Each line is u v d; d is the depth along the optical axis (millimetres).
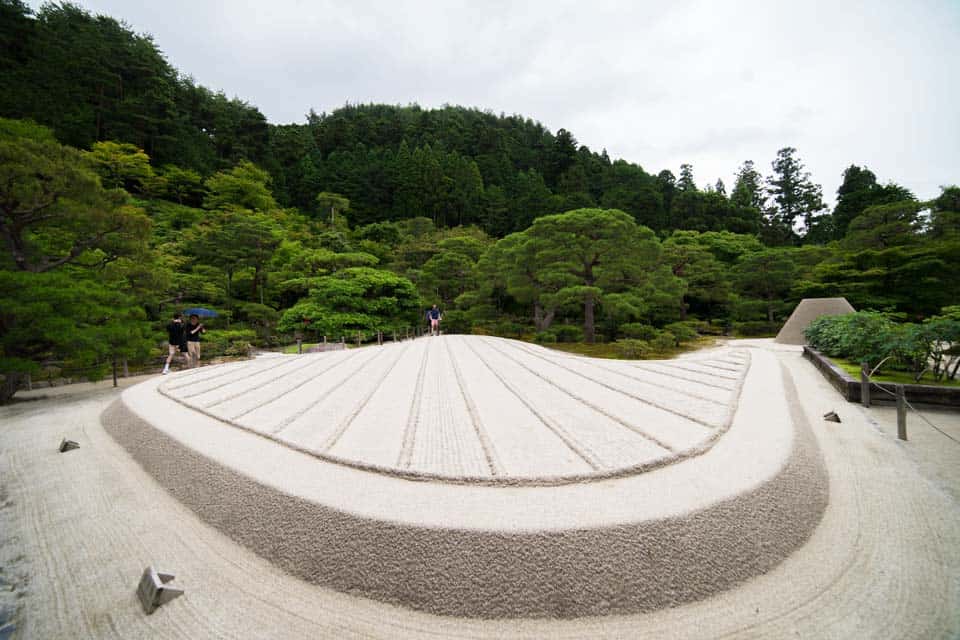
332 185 53219
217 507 3459
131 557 3074
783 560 2869
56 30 42000
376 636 2289
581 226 19328
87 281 9461
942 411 6574
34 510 3797
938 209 22469
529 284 21922
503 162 65062
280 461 3918
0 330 8266
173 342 11086
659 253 20047
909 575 2740
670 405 6109
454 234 39844
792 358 12688
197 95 54125
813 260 28719
